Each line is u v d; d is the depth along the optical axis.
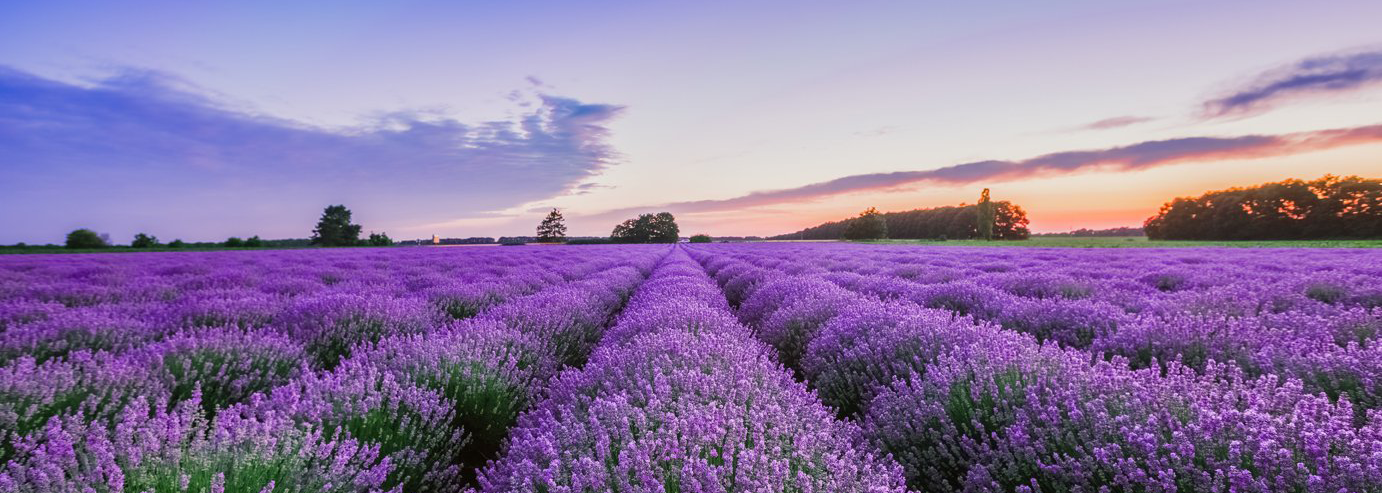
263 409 2.66
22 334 4.23
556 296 7.25
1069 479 2.07
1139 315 4.65
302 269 14.27
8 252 28.12
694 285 9.24
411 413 2.95
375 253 27.50
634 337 4.40
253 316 5.80
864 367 3.90
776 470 1.92
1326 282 7.08
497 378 3.62
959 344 3.76
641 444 2.07
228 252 28.62
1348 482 1.64
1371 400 2.51
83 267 13.99
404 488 2.51
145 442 1.97
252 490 1.94
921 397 2.91
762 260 19.59
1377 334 3.66
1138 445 2.03
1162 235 69.38
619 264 19.12
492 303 7.90
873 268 13.75
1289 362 3.03
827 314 5.62
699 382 2.95
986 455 2.41
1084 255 19.83
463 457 3.34
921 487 2.58
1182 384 2.55
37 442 2.35
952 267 13.30
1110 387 2.54
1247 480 1.71
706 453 2.09
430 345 3.88
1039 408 2.48
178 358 3.51
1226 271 10.55
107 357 3.29
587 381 3.36
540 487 1.99
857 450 2.43
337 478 2.08
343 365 3.33
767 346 4.99
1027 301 5.82
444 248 37.25
